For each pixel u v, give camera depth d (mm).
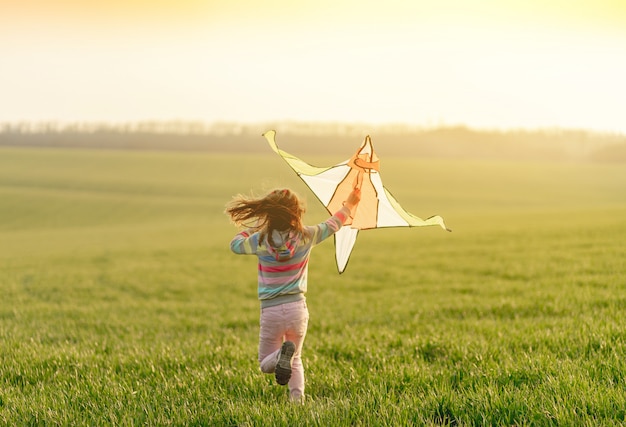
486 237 31953
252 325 12422
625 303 10594
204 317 13773
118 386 5906
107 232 51844
